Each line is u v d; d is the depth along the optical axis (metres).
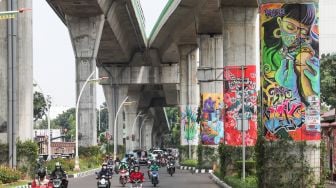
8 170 32.34
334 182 31.31
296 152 22.05
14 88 34.78
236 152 36.81
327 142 32.94
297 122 22.12
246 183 27.19
